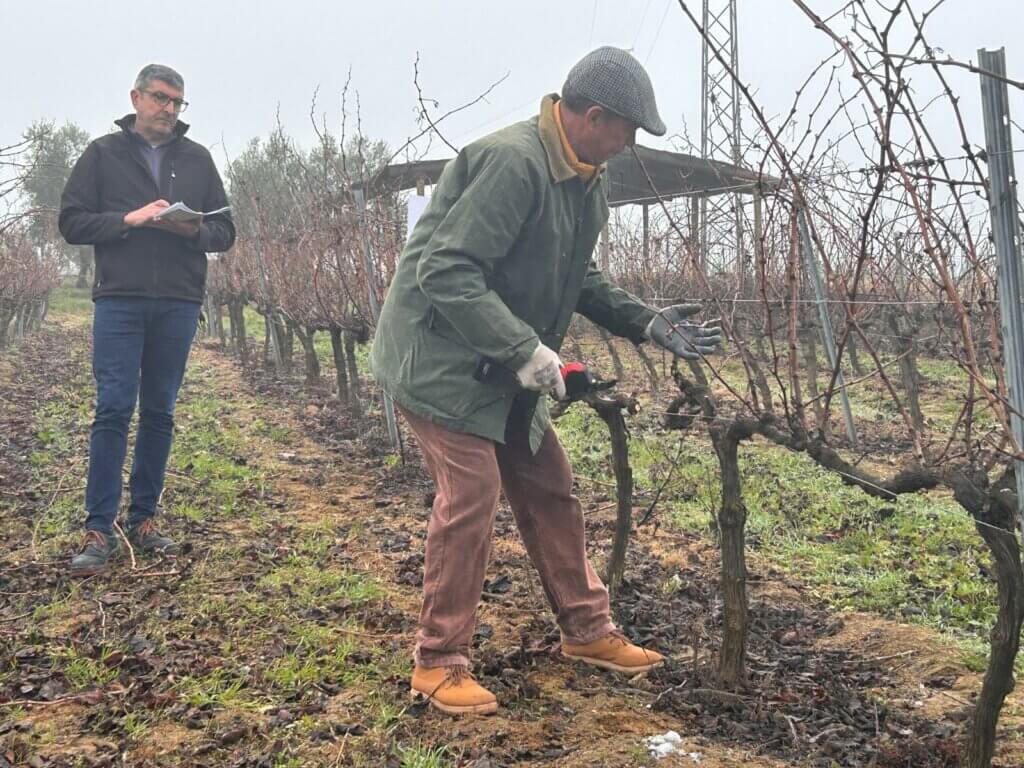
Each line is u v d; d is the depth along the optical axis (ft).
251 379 41.63
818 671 11.16
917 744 8.98
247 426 29.12
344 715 9.55
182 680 10.21
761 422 9.46
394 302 9.60
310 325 36.42
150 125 14.33
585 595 10.74
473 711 9.44
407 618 12.36
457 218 8.71
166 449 15.21
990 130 7.35
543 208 9.02
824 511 19.51
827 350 25.22
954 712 10.05
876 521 18.66
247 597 13.07
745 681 10.34
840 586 14.92
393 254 27.09
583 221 9.61
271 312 42.70
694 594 13.91
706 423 10.36
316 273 30.76
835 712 10.00
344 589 13.55
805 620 13.37
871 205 7.55
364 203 27.27
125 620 12.14
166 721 9.41
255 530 16.89
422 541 16.52
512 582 14.05
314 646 11.35
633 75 8.82
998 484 7.80
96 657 11.09
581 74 8.86
